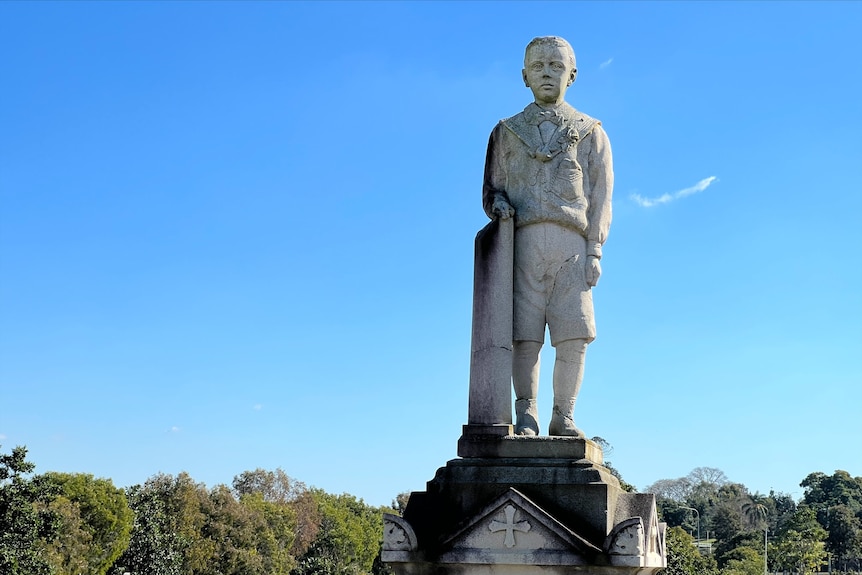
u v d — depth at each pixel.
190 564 84.50
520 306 11.59
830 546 166.88
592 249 11.73
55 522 47.12
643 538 10.11
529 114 12.07
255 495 113.62
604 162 11.98
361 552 129.12
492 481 10.58
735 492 190.75
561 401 11.48
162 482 88.69
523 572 10.10
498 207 11.55
